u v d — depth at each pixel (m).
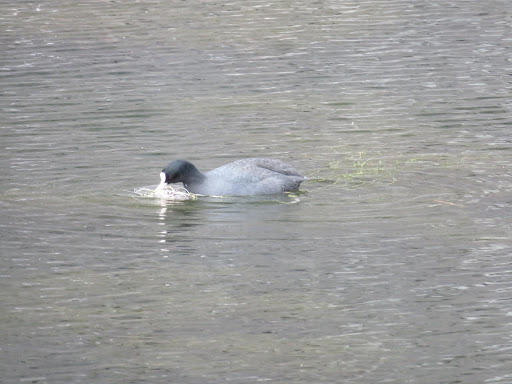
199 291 12.52
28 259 13.59
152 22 30.52
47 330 11.46
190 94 22.80
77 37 28.56
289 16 31.11
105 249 13.95
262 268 13.20
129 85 23.61
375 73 24.28
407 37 27.83
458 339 11.19
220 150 18.64
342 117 20.73
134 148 18.78
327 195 16.17
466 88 22.72
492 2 32.22
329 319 11.71
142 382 10.24
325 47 26.98
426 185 16.52
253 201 16.00
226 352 10.91
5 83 23.86
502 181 16.61
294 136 19.48
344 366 10.59
